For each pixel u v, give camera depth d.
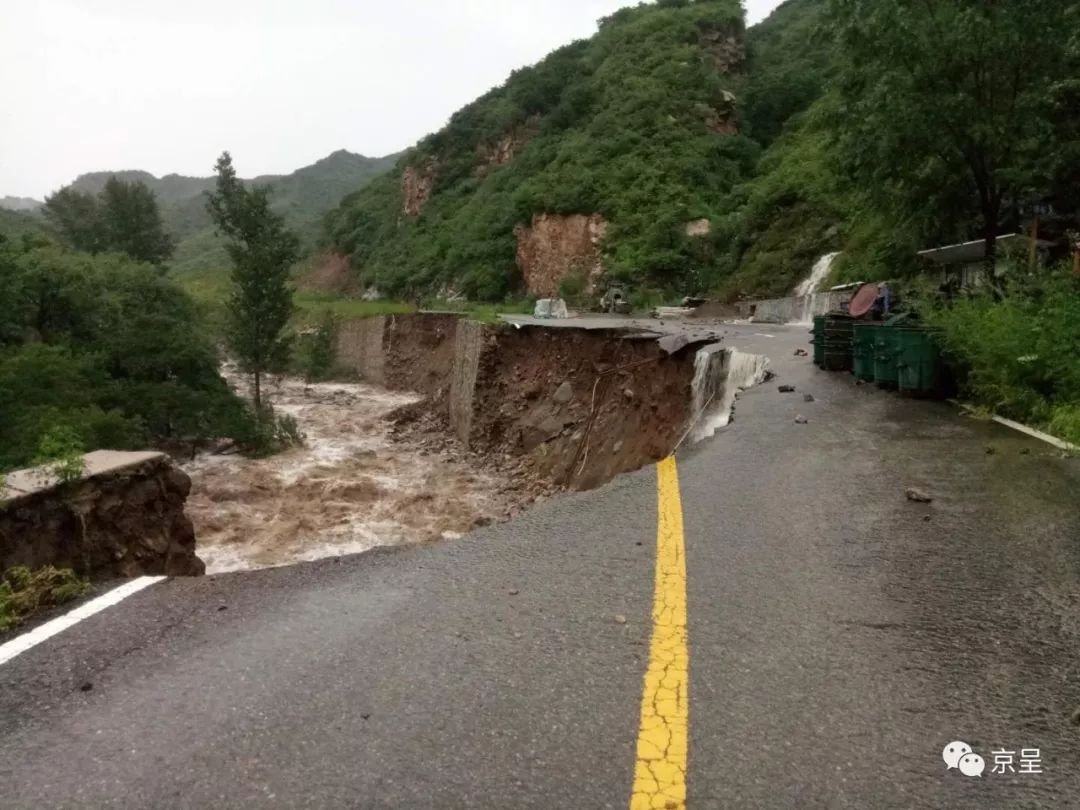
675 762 2.78
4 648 3.90
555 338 26.39
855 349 12.13
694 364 17.36
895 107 13.13
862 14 12.91
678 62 68.81
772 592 4.29
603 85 71.94
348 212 108.06
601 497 6.31
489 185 76.94
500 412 27.92
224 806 2.60
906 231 19.27
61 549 6.32
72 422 20.23
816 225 41.47
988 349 9.07
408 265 78.56
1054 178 13.98
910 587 4.31
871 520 5.48
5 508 5.90
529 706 3.17
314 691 3.34
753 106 65.88
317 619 4.11
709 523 5.53
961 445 7.66
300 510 20.16
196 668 3.61
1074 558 4.66
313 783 2.71
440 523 18.98
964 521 5.39
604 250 55.66
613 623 3.93
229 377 51.84
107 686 3.47
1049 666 3.44
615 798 2.60
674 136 61.53
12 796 2.70
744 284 42.59
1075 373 8.17
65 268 34.12
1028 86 12.87
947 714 3.07
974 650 3.58
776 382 12.11
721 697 3.21
